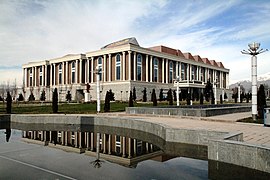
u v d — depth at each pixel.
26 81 87.88
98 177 7.45
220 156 8.87
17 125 22.45
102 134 17.41
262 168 7.79
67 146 13.04
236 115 21.72
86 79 69.12
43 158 10.03
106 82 60.84
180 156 10.45
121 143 13.98
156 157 10.31
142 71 62.75
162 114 22.77
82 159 9.89
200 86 71.56
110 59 62.50
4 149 11.95
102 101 50.62
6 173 7.88
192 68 81.12
